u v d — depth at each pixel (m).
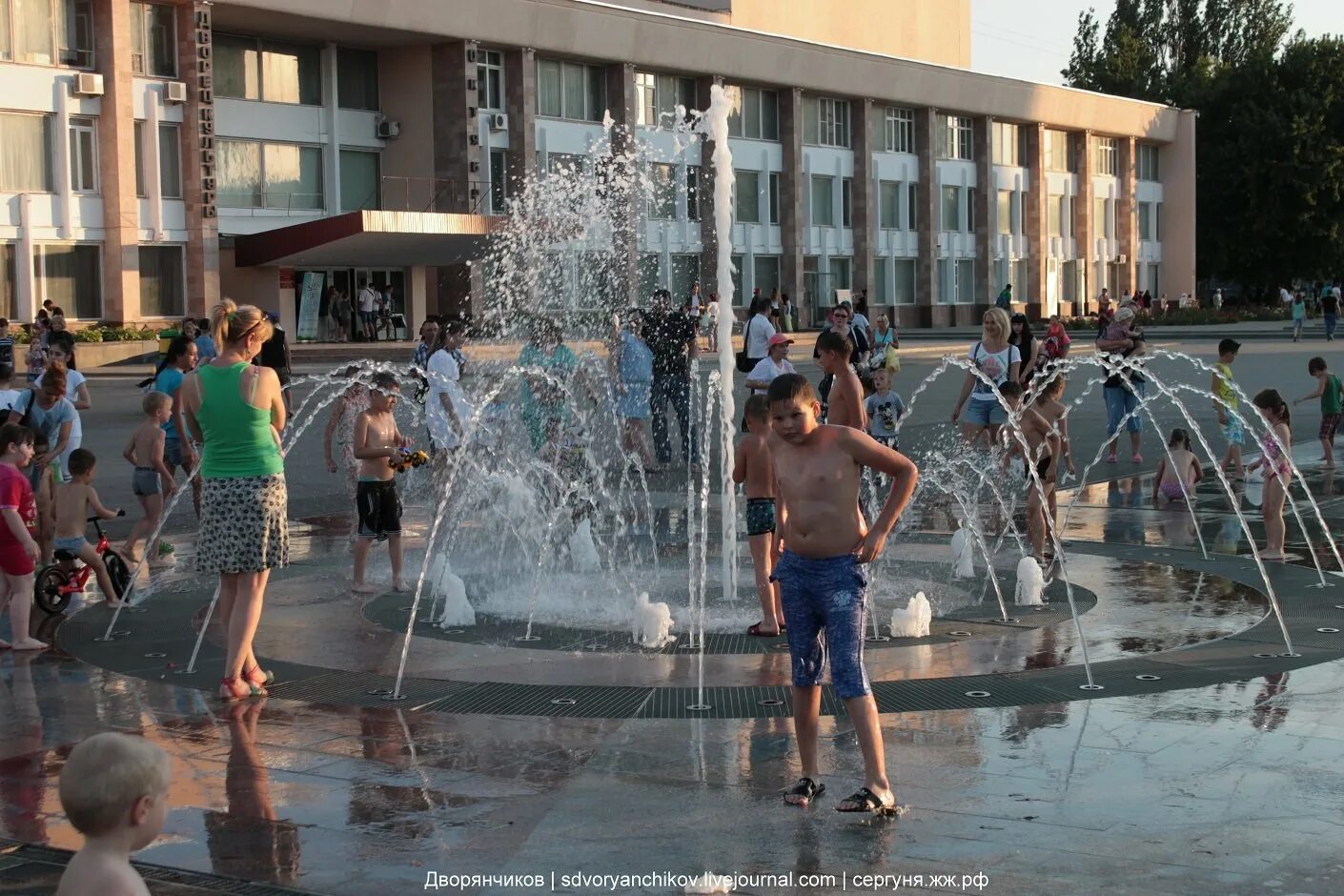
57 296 40.59
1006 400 12.22
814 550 5.84
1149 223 83.81
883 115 65.06
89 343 39.22
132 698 7.87
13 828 5.79
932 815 5.69
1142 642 8.88
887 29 80.81
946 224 68.94
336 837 5.59
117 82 40.78
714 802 5.92
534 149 50.47
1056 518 14.64
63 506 10.55
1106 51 102.31
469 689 7.96
